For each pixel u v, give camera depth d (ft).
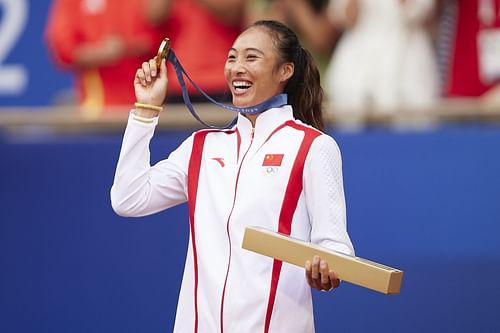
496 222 43.42
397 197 44.42
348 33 50.57
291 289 27.35
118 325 46.32
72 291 47.19
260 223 27.40
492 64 49.32
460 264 43.42
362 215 44.70
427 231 43.98
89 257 47.16
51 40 53.67
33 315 47.57
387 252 44.19
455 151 44.24
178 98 51.70
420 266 43.73
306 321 27.58
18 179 48.78
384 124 48.44
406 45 49.75
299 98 29.81
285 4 51.44
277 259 26.00
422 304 43.32
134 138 28.43
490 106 47.06
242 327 27.12
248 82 28.50
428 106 47.50
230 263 27.43
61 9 53.62
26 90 54.03
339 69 50.67
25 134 53.42
